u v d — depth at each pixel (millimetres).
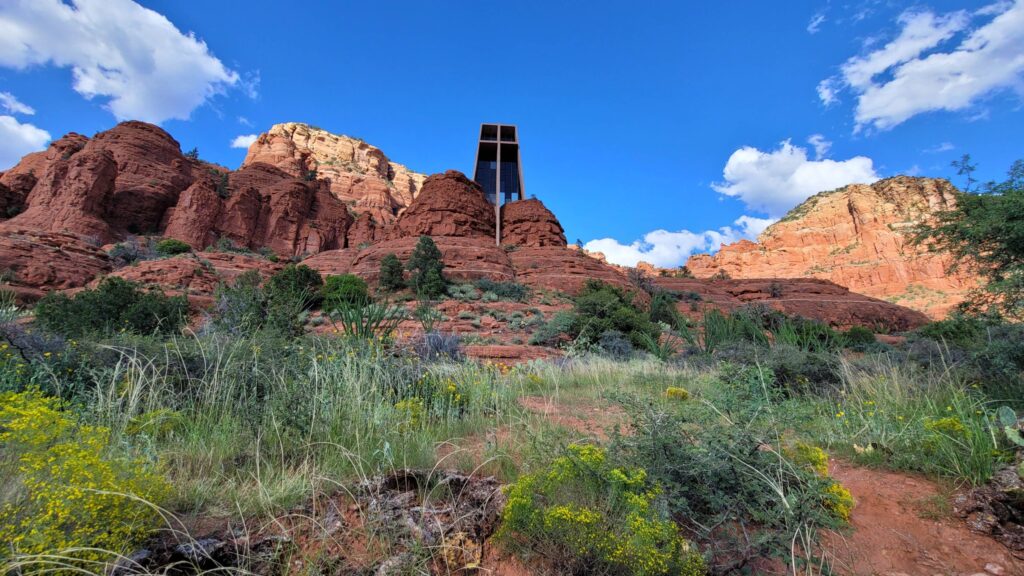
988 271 6602
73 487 1639
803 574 2084
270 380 4480
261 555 1850
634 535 1928
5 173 75562
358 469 2871
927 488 3090
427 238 44031
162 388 3916
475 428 4656
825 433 4402
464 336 22750
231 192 74562
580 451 2631
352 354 5223
